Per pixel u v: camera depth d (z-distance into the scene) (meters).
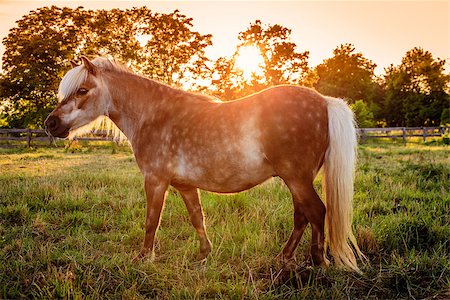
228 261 4.26
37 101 33.09
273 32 44.38
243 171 3.91
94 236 5.08
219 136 3.92
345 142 3.76
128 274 3.83
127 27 38.53
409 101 50.34
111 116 4.68
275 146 3.76
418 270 3.83
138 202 6.49
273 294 3.50
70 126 4.46
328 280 3.73
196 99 4.34
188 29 39.59
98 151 18.08
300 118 3.75
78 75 4.45
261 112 3.81
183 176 4.18
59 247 4.69
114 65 4.71
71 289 3.43
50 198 6.77
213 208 5.93
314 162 3.82
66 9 36.31
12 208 6.04
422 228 4.79
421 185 7.36
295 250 4.19
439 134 24.19
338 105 3.86
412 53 52.84
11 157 14.86
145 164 4.37
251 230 5.08
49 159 13.92
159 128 4.31
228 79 40.94
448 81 49.66
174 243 4.87
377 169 9.43
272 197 6.50
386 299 3.51
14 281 3.74
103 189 7.31
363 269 3.98
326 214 3.94
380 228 4.87
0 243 4.78
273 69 44.84
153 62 37.47
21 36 34.88
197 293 3.47
